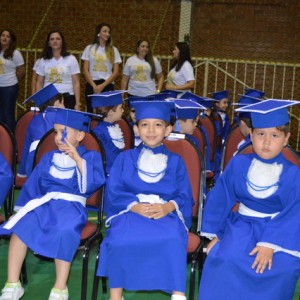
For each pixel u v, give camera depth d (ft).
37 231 9.98
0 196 10.63
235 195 9.78
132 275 9.44
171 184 10.18
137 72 25.48
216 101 23.13
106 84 24.26
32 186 10.77
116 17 33.40
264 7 32.53
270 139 9.30
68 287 11.43
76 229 9.95
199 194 10.89
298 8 32.17
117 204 10.11
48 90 14.57
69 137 10.79
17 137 15.29
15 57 23.84
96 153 10.94
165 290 9.41
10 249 10.03
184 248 9.41
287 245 9.05
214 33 33.14
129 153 10.50
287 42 32.42
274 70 31.04
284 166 9.50
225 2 32.89
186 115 14.28
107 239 9.60
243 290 8.90
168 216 9.93
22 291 10.18
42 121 13.66
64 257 9.80
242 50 32.94
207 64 31.09
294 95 31.35
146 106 10.21
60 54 21.59
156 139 10.25
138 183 10.17
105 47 24.53
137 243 9.38
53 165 10.68
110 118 14.92
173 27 33.09
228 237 9.33
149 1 33.12
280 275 8.87
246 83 31.71
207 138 15.58
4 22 33.78
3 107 24.07
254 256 8.98
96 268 9.62
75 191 10.57
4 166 10.75
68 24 33.53
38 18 33.55
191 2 32.81
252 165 9.60
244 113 12.67
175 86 24.68
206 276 9.12
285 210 9.23
